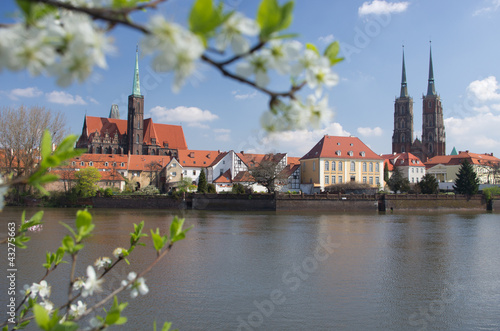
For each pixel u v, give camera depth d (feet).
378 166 386.32
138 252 99.96
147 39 4.68
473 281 76.84
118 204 289.74
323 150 373.61
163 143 497.87
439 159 487.20
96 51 4.68
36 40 4.55
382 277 79.10
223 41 5.25
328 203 286.05
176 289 67.92
